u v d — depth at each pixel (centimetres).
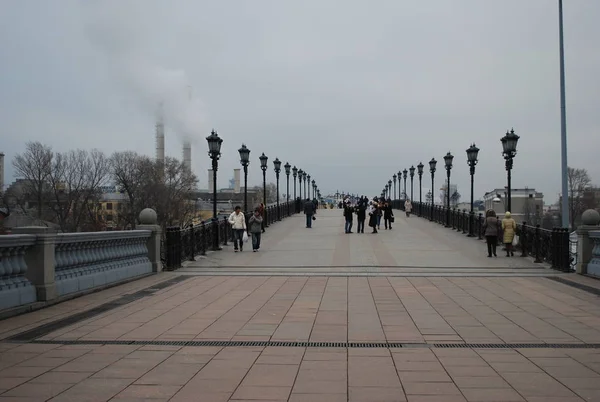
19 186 5478
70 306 1001
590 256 1483
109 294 1154
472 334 776
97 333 787
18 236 910
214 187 2367
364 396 518
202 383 559
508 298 1097
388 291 1195
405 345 714
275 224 3847
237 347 707
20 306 923
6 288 905
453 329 809
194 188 8225
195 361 641
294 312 951
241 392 531
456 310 966
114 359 650
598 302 1046
